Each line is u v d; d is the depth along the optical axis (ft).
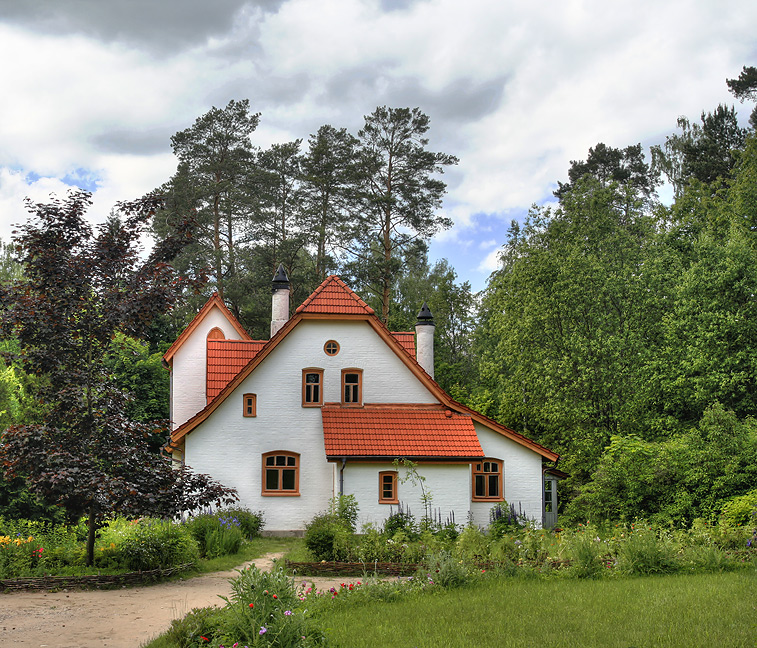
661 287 120.78
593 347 114.11
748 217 138.10
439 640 34.65
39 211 56.54
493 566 53.62
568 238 132.67
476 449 94.12
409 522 88.63
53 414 55.52
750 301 106.01
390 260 166.20
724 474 82.64
